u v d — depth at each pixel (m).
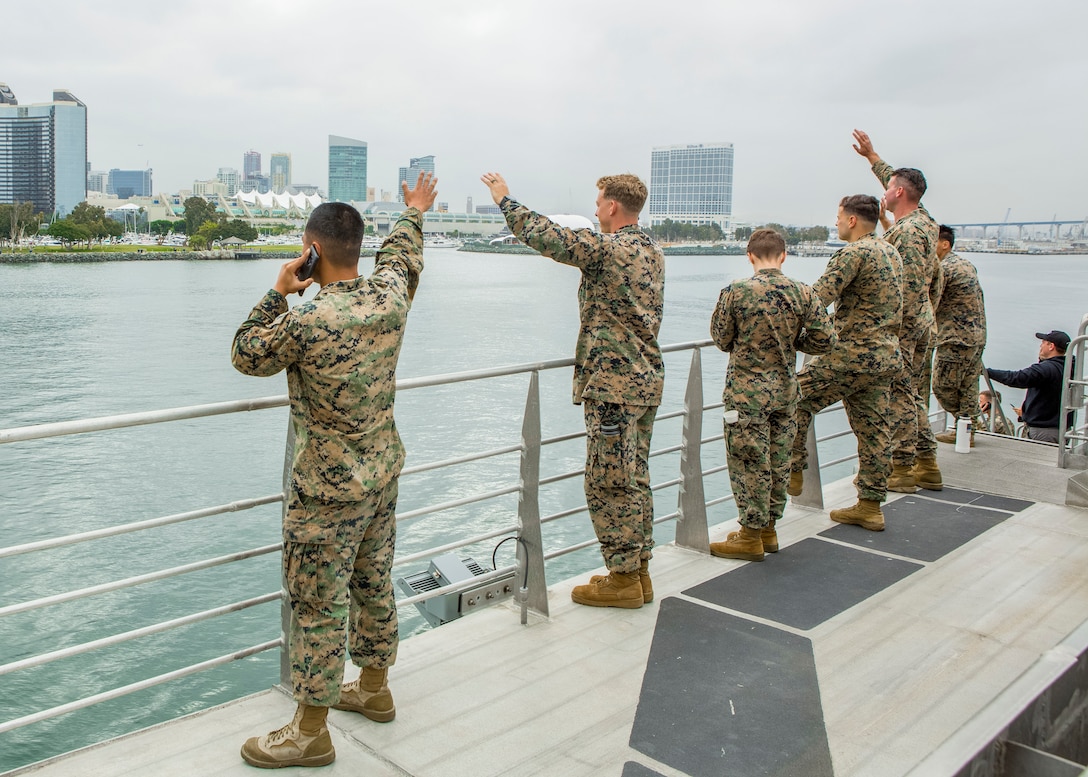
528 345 46.12
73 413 28.52
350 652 2.68
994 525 4.93
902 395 5.37
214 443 24.00
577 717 2.77
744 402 4.08
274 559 14.97
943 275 6.51
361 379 2.33
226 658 2.70
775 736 2.67
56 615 12.66
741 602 3.77
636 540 3.60
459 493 18.53
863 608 3.72
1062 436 6.20
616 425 3.44
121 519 17.55
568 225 3.47
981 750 2.47
